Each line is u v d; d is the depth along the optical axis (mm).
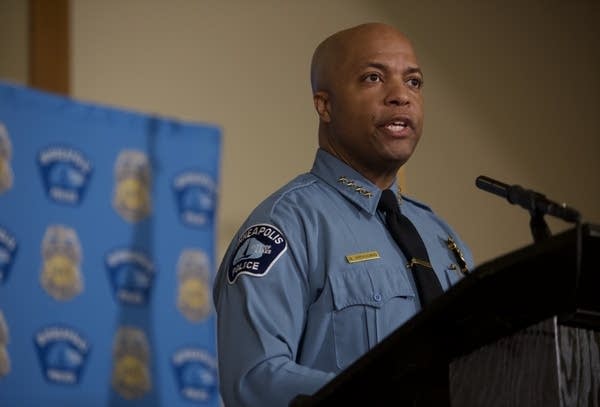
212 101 8172
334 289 4625
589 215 10141
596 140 10336
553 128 10109
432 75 9523
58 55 7211
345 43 5242
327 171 5113
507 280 2943
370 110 5055
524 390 3301
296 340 4484
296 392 4039
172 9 8094
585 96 10359
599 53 10531
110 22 7770
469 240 9367
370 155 5066
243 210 8227
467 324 3115
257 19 8523
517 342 3314
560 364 3326
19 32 7145
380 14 9250
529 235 9680
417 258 4852
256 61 8453
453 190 9406
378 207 5020
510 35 10039
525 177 9828
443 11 9680
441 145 9430
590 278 3133
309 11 8812
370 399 3219
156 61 7945
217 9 8344
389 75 5137
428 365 3240
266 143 8391
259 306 4434
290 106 8547
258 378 4176
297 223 4781
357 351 4566
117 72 7738
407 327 3010
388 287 4695
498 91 9844
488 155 9656
